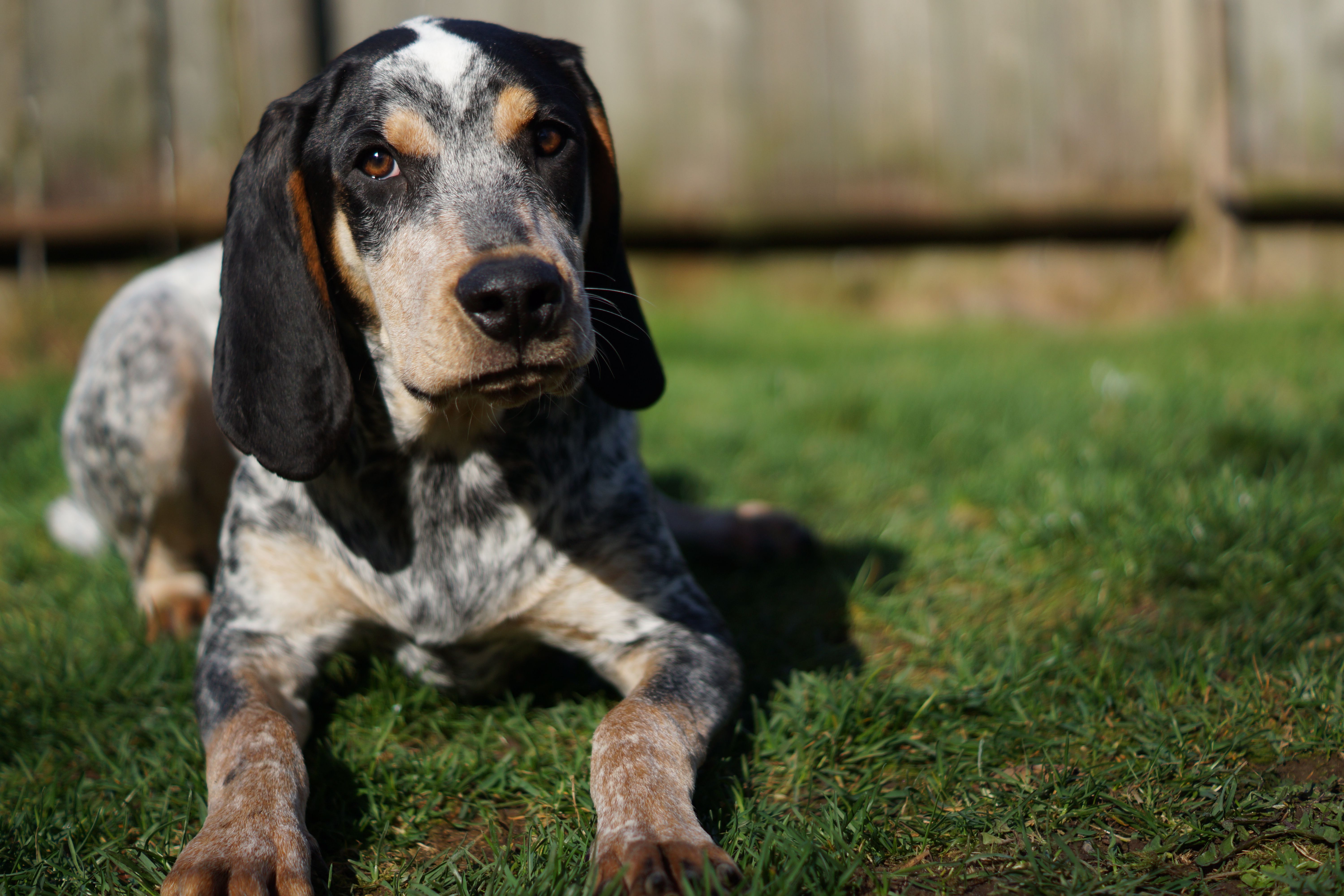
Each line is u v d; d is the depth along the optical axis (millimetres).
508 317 1816
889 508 3645
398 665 2441
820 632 2672
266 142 2146
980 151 7121
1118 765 1940
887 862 1743
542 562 2266
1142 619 2590
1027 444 3963
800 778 2000
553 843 1725
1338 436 3576
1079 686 2285
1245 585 2611
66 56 6098
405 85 2129
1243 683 2178
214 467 2980
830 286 7285
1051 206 7137
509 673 2434
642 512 2404
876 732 2123
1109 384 4758
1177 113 7164
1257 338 5664
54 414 4641
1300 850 1677
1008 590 2854
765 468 4109
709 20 6867
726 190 7020
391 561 2262
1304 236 7293
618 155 6895
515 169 2100
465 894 1645
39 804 1997
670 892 1522
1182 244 7301
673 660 2143
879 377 5301
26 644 2668
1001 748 2055
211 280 3127
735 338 6633
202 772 2102
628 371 2430
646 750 1806
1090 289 7324
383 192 2100
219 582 2393
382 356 2203
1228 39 7074
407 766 2090
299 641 2297
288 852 1666
